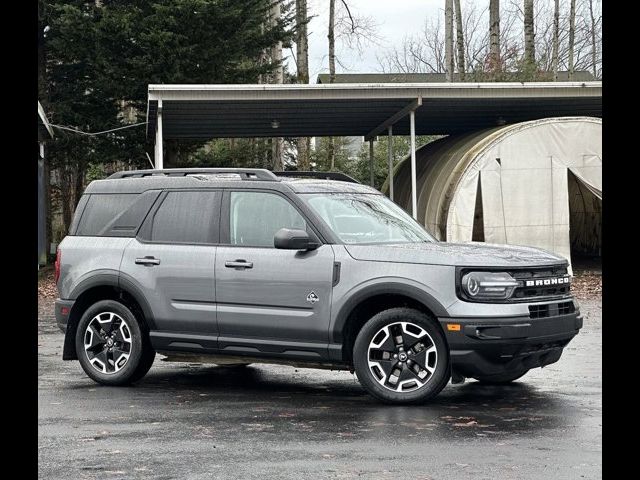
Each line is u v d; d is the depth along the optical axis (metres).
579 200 29.73
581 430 6.96
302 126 29.70
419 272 8.08
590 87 24.36
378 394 8.16
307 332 8.46
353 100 24.17
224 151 34.19
